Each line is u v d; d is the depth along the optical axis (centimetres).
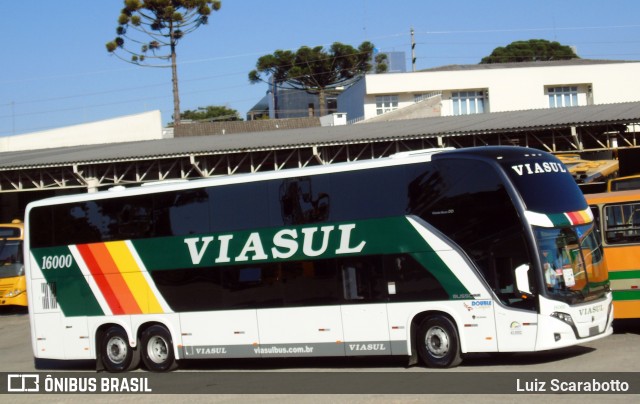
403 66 8494
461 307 1299
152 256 1585
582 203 1363
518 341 1255
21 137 5400
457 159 1325
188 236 1550
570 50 11312
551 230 1281
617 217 1531
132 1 5981
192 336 1532
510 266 1272
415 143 3228
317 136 3278
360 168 1399
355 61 8031
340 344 1390
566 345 1250
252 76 8081
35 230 1733
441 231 1320
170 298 1560
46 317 1706
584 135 3550
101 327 1655
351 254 1388
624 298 1515
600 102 6375
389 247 1358
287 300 1438
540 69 6388
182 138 4109
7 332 2495
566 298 1262
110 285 1633
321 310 1407
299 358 1673
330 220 1413
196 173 3691
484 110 6444
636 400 983
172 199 1576
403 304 1341
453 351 1310
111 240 1636
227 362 1688
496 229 1284
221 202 1522
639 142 3653
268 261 1462
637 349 1398
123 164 3500
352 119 6756
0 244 2880
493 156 1310
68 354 1678
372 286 1368
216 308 1508
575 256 1300
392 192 1368
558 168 1358
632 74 6378
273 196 1472
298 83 8088
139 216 1608
